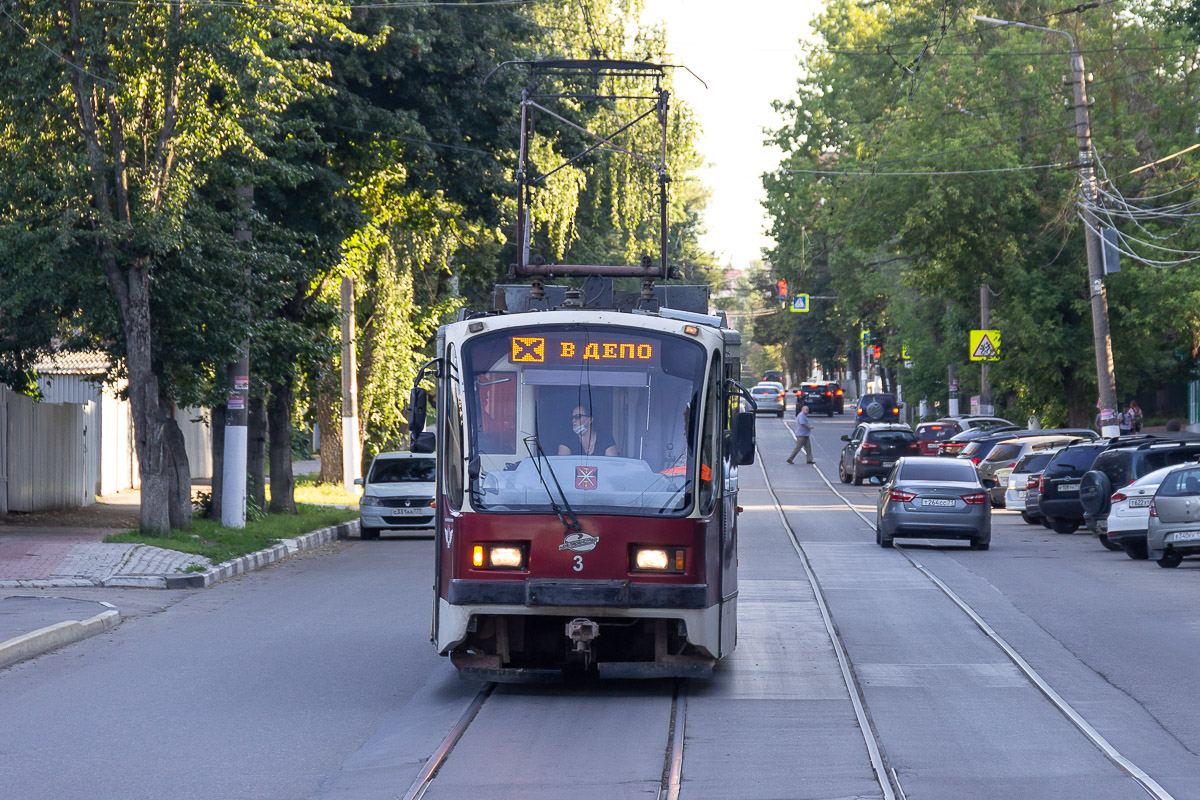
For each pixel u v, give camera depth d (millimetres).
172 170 49500
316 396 93375
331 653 30484
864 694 25516
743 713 23656
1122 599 40344
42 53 45812
